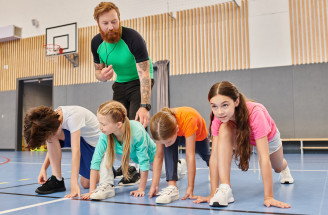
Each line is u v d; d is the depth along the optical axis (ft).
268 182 4.83
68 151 27.84
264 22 22.77
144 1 26.78
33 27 31.48
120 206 4.90
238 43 23.31
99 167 5.98
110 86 27.53
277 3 22.57
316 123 20.99
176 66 25.02
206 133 7.19
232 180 7.83
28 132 5.31
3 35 31.35
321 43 21.30
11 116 31.58
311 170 10.04
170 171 5.60
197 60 24.49
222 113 4.52
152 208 4.71
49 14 30.81
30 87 34.63
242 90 22.81
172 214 4.28
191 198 5.49
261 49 22.66
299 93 21.52
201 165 12.92
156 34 25.95
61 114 6.02
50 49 29.22
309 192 5.83
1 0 33.01
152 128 5.11
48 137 5.59
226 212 4.33
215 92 4.54
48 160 7.01
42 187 6.23
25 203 5.23
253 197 5.50
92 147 6.95
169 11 25.73
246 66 22.95
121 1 27.61
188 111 5.98
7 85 32.14
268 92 22.20
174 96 24.79
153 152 6.72
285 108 21.71
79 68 28.81
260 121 4.91
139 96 7.83
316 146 21.11
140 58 7.28
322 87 21.07
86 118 6.50
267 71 22.35
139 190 5.99
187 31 24.97
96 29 28.58
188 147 5.73
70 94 28.91
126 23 27.12
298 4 21.93
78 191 5.72
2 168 12.87
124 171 5.92
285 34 22.20
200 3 24.80
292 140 20.40
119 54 7.45
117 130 5.72
